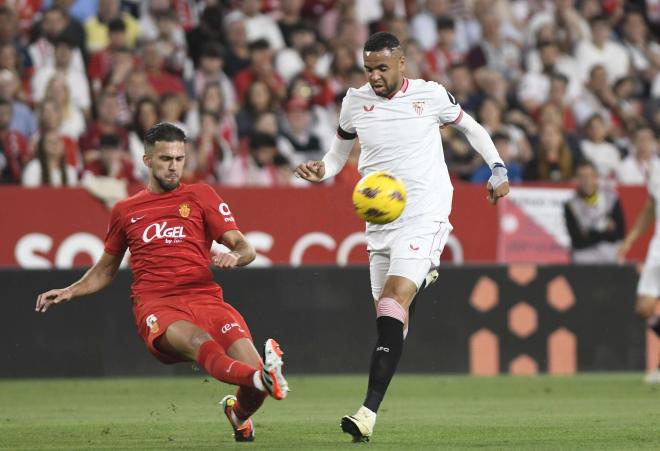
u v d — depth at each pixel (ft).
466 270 148.05
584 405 107.65
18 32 178.29
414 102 76.38
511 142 178.09
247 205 149.38
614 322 151.12
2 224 146.10
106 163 159.02
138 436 79.41
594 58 209.97
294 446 70.08
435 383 136.15
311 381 138.51
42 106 159.53
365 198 72.13
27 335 141.28
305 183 169.17
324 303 145.07
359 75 183.11
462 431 81.66
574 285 150.30
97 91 175.63
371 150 76.79
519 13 214.07
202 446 71.05
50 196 147.13
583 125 194.39
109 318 143.02
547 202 157.17
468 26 207.10
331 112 182.09
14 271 141.18
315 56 185.98
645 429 83.05
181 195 72.79
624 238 159.43
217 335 70.38
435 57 200.13
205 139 166.81
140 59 183.73
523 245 156.25
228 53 185.06
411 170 75.72
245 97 178.81
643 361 151.53
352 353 145.38
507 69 203.72
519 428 84.02
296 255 150.10
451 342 147.23
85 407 107.45
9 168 160.97
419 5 207.21
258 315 144.25
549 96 197.77
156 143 71.61
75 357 142.20
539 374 149.18
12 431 84.12
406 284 73.72
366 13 203.41
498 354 148.56
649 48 219.61
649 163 183.01
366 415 70.59
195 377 144.15
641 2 225.76
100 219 148.05
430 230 75.15
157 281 71.97
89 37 183.01
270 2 199.31
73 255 147.54
